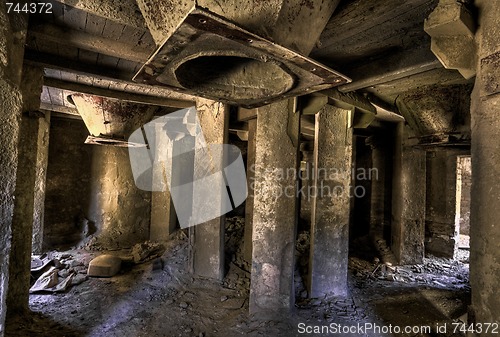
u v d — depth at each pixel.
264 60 1.57
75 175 6.55
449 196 6.20
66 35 2.60
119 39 2.79
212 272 4.16
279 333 3.02
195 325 3.17
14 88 1.85
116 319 3.25
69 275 4.37
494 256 1.48
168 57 1.53
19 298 3.13
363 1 2.13
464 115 4.05
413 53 2.75
